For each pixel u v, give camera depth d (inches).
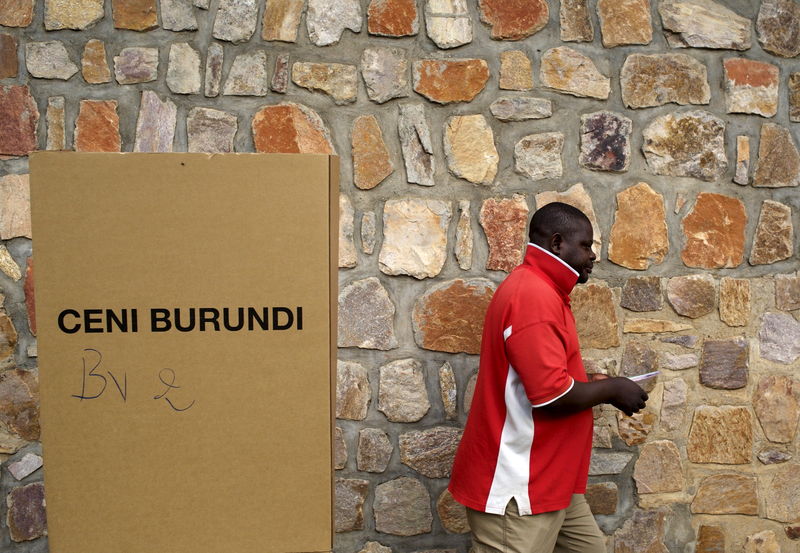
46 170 52.5
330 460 56.9
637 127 98.7
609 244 98.7
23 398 93.3
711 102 100.0
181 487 55.3
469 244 96.5
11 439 93.3
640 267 99.1
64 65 92.0
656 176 99.2
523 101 96.8
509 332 75.8
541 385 73.3
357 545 98.1
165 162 53.5
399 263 95.9
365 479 97.4
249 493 56.1
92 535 54.8
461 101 96.1
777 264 102.0
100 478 54.6
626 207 98.6
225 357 55.1
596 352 98.9
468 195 96.5
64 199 52.8
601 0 97.7
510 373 77.7
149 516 55.2
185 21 93.0
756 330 101.8
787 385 102.7
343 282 95.6
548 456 77.2
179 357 54.7
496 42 96.5
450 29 95.8
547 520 78.1
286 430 56.1
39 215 52.7
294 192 54.7
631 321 99.3
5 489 93.4
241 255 54.6
